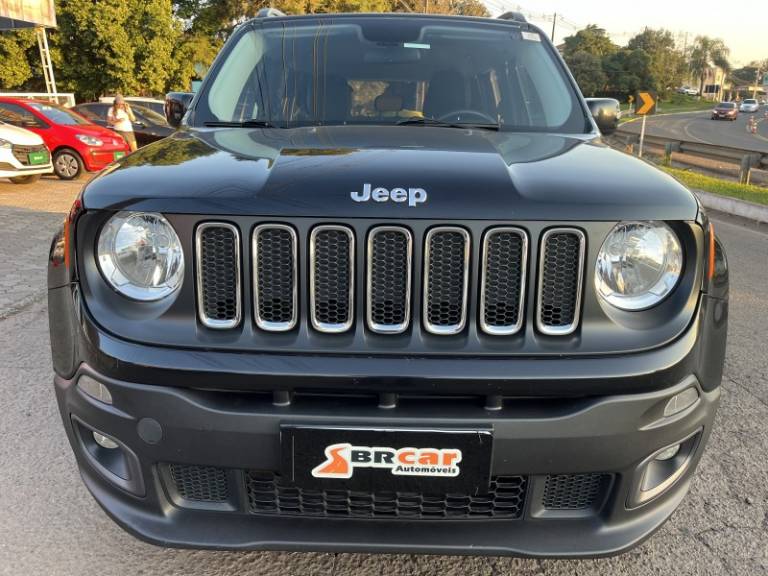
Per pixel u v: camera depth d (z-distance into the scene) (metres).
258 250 1.66
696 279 1.75
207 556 2.25
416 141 2.16
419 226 1.64
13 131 10.34
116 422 1.71
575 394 1.65
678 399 1.74
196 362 1.63
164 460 1.71
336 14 3.31
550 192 1.70
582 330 1.68
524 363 1.63
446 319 1.69
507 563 2.25
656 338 1.70
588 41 89.94
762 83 130.00
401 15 3.29
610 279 1.69
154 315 1.69
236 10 30.53
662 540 2.37
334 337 1.67
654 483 1.84
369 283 1.65
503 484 1.77
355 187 1.67
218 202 1.64
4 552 2.23
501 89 2.90
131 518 1.82
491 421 1.63
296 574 2.17
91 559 2.21
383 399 1.65
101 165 11.84
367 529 1.77
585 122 2.78
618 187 1.75
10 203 8.87
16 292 4.99
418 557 2.27
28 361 3.74
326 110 2.77
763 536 2.39
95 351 1.70
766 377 3.76
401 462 1.65
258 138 2.29
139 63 27.44
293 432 1.63
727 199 10.20
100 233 1.72
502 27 3.27
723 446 3.02
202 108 2.81
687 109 87.50
